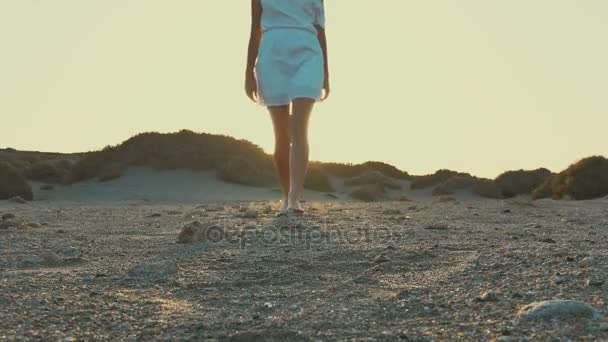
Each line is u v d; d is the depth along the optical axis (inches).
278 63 197.2
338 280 102.8
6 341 66.2
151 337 69.1
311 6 198.4
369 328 72.2
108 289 94.1
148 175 973.2
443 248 133.3
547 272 101.1
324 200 868.6
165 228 193.5
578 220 216.4
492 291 88.0
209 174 985.5
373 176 1132.5
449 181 1042.1
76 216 262.2
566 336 66.7
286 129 207.2
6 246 143.9
